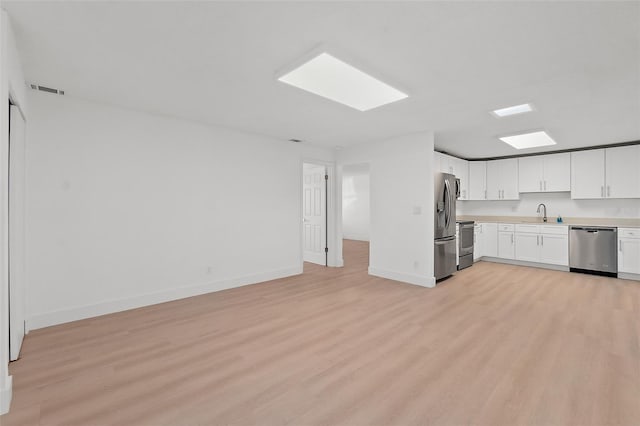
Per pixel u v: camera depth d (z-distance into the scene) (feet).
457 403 5.72
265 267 15.38
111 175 10.61
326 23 5.90
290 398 5.88
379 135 15.02
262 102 10.26
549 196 19.42
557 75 8.07
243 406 5.64
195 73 8.13
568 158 17.74
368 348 7.97
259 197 15.08
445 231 15.06
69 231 9.77
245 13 5.59
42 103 9.30
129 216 11.02
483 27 5.99
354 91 9.08
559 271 17.25
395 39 6.45
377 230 16.34
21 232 8.29
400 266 15.29
